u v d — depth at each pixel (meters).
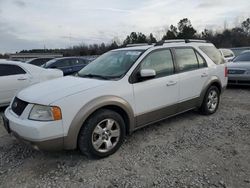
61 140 3.42
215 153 3.91
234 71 9.03
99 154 3.74
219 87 6.01
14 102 3.92
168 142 4.36
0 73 6.52
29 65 7.11
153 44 4.94
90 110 3.57
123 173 3.41
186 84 5.04
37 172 3.49
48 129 3.31
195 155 3.87
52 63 13.15
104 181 3.24
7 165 3.69
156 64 4.57
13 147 4.29
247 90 8.86
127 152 4.01
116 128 3.92
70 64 13.56
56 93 3.56
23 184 3.21
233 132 4.75
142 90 4.22
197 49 5.56
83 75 4.57
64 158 3.85
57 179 3.31
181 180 3.21
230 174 3.32
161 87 4.52
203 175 3.31
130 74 4.14
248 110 6.17
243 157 3.77
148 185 3.13
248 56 9.83
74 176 3.37
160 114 4.61
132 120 4.14
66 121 3.42
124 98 3.98
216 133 4.72
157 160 3.73
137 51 4.62
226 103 6.95
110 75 4.22
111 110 3.87
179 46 5.14
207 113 5.73
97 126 3.69
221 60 6.19
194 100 5.32
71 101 3.47
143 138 4.54
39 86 4.04
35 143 3.33
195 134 4.69
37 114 3.40
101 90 3.76
